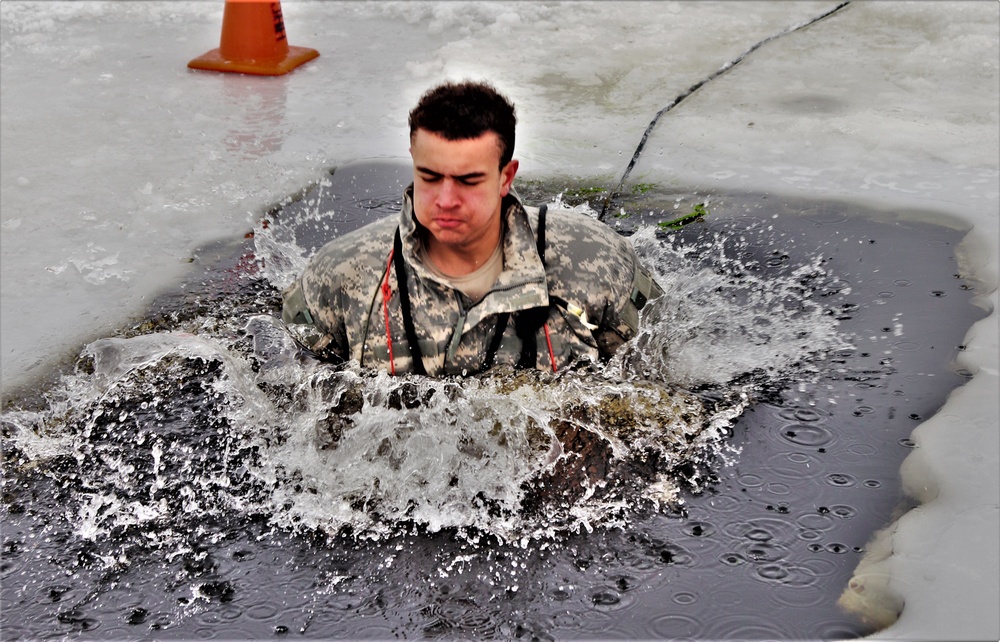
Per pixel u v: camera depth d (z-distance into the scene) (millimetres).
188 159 4488
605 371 2566
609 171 4270
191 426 2678
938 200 3877
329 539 2289
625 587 2115
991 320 3027
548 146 4535
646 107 5012
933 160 4266
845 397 2695
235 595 2141
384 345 2482
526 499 2377
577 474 2436
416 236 2361
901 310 3117
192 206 4039
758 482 2400
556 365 2512
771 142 4512
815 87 5191
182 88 5453
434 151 2119
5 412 2762
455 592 2125
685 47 5965
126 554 2264
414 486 2416
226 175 4328
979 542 2162
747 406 2668
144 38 6426
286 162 4465
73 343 3094
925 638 1927
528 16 6707
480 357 2484
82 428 2697
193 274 3516
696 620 2016
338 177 4332
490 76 5527
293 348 2662
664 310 2791
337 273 2496
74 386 2877
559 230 2484
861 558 2150
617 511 2332
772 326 3053
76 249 3684
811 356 2895
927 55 5570
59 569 2227
